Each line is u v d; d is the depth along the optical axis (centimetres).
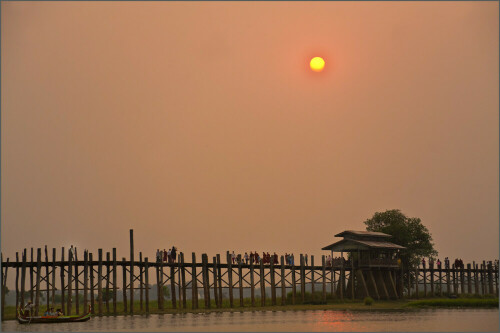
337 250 11750
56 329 7538
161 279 9575
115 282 8844
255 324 7856
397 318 8562
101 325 7838
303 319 8406
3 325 7981
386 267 11656
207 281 9850
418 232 13988
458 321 8225
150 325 7775
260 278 10312
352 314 9144
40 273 8406
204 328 7462
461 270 13525
